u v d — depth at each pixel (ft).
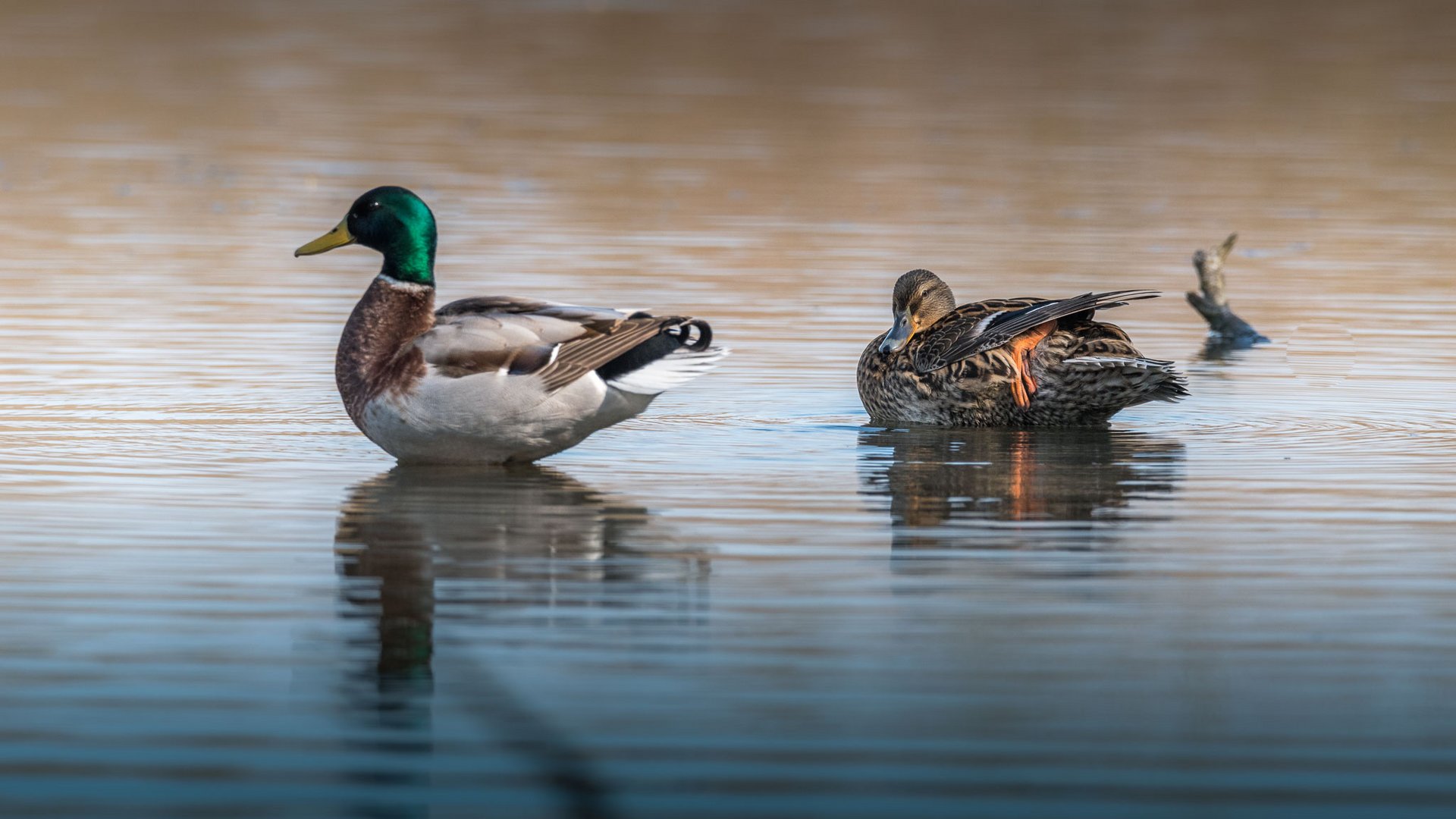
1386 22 170.60
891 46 154.61
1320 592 33.35
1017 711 27.50
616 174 98.84
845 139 112.37
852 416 51.03
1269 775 25.36
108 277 70.59
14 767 25.35
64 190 91.56
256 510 38.86
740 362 58.08
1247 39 160.04
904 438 48.01
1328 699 28.04
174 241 79.10
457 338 40.98
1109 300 54.60
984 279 72.38
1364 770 25.53
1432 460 44.86
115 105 120.47
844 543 36.60
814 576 34.14
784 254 77.56
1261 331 64.44
